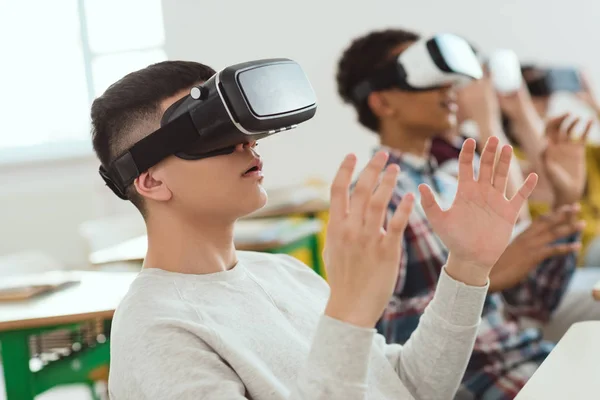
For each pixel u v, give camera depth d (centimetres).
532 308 230
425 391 129
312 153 479
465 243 122
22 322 198
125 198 119
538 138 321
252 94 106
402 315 185
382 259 95
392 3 469
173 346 101
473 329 126
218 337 103
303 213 356
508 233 121
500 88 317
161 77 115
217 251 117
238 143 111
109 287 230
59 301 214
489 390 183
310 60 479
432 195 121
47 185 503
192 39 489
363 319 95
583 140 250
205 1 486
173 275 112
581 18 445
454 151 260
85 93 511
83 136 511
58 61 512
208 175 110
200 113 108
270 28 482
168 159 111
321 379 94
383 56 209
